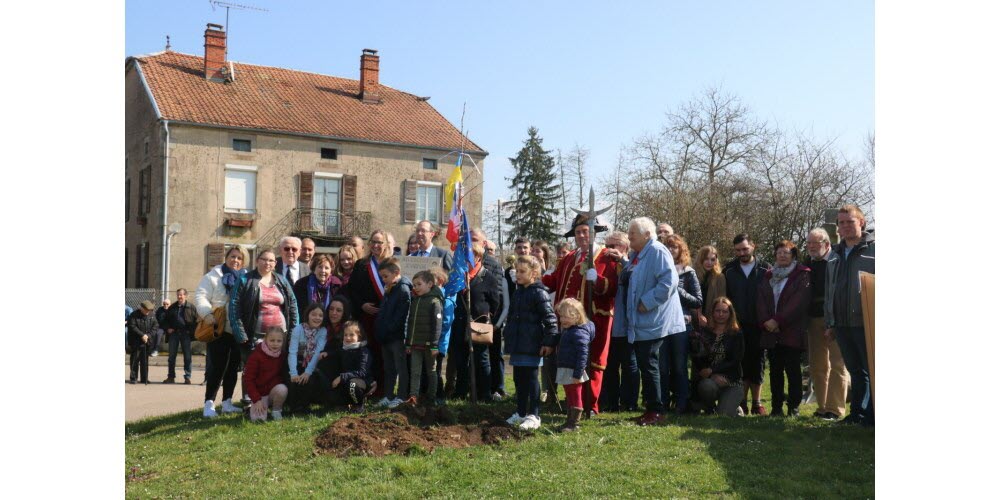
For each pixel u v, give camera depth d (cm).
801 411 889
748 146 3538
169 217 2734
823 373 834
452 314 820
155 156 2788
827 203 2953
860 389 755
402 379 804
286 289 820
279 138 2925
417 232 943
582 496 530
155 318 1581
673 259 815
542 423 743
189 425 771
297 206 2948
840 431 718
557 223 5359
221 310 802
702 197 2920
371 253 867
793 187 3075
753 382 879
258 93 3095
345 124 3111
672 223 2831
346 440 661
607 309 795
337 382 793
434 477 575
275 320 793
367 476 582
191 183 2772
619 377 890
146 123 2892
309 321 804
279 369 781
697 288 849
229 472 610
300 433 696
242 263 850
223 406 841
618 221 3472
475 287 896
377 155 3102
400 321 800
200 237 2780
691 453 632
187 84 2972
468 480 566
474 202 3256
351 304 857
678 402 807
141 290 2520
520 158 5391
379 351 866
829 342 815
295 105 3114
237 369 851
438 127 3353
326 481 575
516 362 729
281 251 889
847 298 742
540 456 625
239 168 2852
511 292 994
